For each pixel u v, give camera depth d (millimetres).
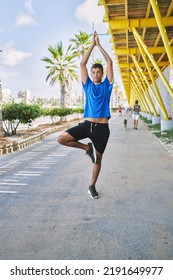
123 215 3543
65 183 5098
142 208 3785
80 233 3033
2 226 3242
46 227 3199
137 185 4914
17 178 5508
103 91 3885
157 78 30062
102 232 3055
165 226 3203
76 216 3521
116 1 10711
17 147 9633
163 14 11906
